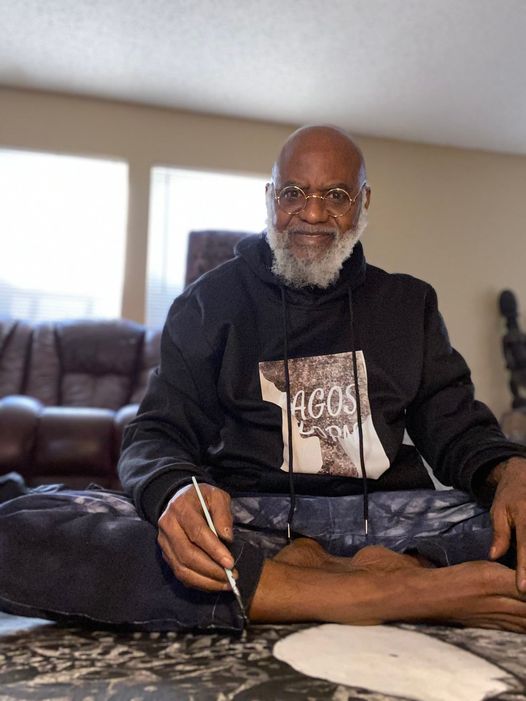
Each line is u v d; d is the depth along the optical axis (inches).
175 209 162.7
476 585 31.8
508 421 147.3
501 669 27.3
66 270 157.6
